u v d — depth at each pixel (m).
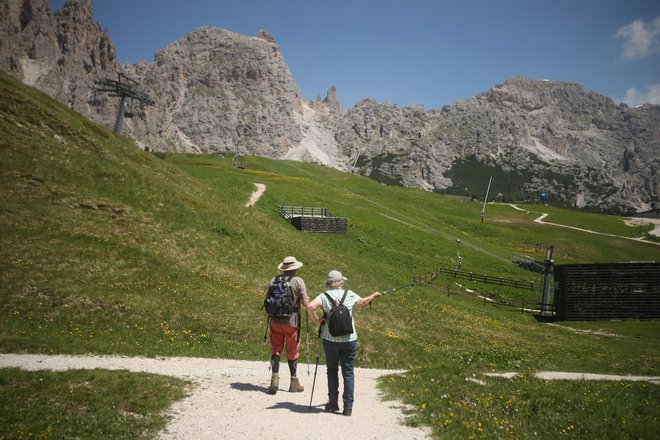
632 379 22.38
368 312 34.44
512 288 66.88
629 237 133.25
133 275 25.77
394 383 14.42
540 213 155.75
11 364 13.84
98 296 22.11
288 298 12.41
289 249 44.97
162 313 22.48
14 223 26.30
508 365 24.06
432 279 60.59
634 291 59.94
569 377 21.45
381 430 9.78
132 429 9.48
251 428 9.62
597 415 12.95
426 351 26.12
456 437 9.56
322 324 11.02
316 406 11.41
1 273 21.56
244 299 27.36
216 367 16.47
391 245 73.31
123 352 17.27
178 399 11.59
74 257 25.19
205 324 22.62
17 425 9.16
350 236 69.56
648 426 12.16
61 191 32.19
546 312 59.72
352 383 10.70
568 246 109.56
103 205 33.09
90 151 41.31
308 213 74.44
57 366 14.20
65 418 9.76
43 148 36.47
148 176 43.06
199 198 46.59
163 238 32.97
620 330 53.41
